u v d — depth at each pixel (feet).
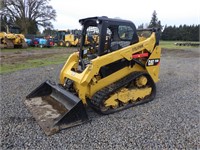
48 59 41.14
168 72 28.68
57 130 10.80
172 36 209.15
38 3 133.08
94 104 13.10
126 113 13.62
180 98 17.03
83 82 12.48
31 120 12.26
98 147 9.65
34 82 21.39
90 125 11.75
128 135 10.73
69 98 12.39
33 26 133.59
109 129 11.33
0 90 18.40
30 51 58.65
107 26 13.41
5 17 123.34
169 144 9.98
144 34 16.83
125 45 14.87
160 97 17.17
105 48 13.70
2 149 9.42
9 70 28.07
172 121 12.48
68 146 9.71
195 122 12.41
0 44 60.23
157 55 16.20
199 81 23.39
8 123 11.88
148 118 12.85
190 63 38.17
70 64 15.42
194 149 9.59
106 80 13.92
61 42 86.43
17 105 14.64
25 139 10.24
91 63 12.53
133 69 15.34
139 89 15.14
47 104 13.75
